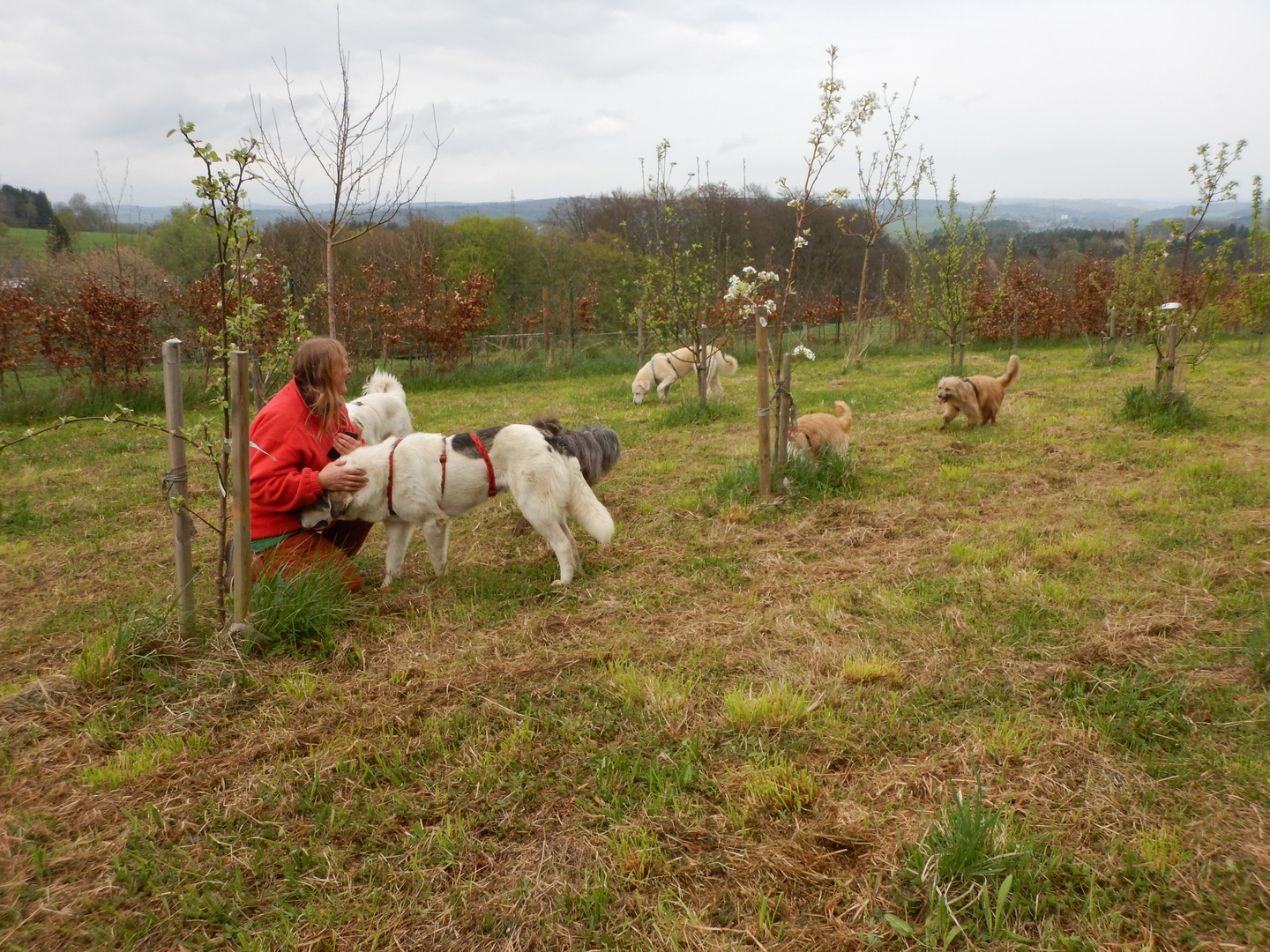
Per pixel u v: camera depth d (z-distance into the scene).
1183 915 2.15
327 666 3.80
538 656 3.87
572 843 2.56
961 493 6.41
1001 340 22.12
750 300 6.08
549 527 4.77
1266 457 6.82
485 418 11.59
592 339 20.31
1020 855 2.34
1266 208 9.30
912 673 3.54
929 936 2.10
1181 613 3.93
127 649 3.66
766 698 3.26
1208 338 9.27
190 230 23.12
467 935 2.22
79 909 2.33
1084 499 6.02
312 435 4.47
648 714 3.29
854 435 9.12
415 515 4.74
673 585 4.73
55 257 19.22
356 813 2.75
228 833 2.65
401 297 18.31
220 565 3.92
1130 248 16.78
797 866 2.39
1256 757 2.78
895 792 2.73
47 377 14.61
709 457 8.21
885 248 30.03
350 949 2.18
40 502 7.19
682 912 2.25
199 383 14.16
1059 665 3.48
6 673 3.84
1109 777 2.75
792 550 5.24
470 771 2.93
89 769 2.96
